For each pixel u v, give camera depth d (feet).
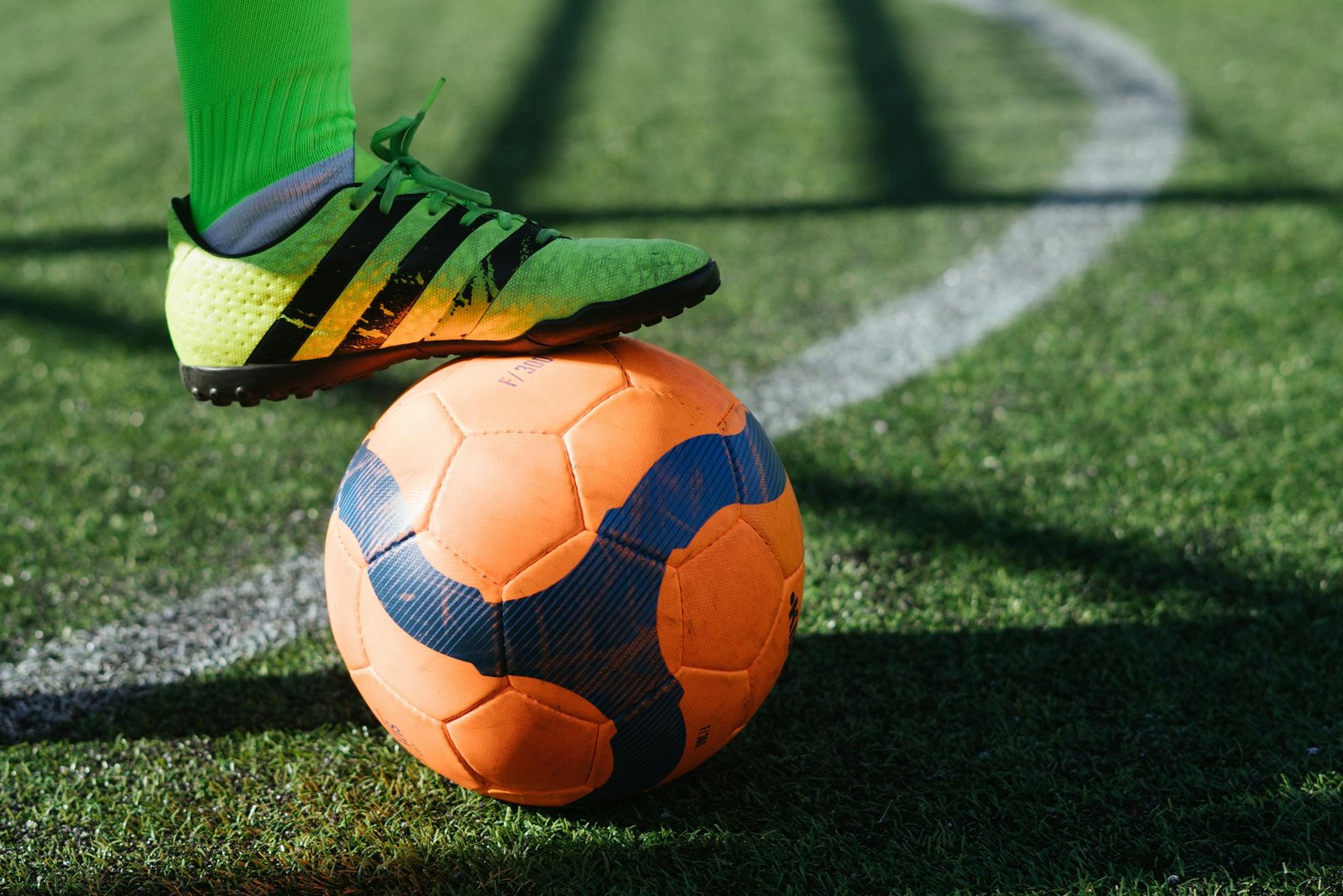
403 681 4.88
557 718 4.74
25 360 11.23
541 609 4.58
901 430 9.44
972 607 7.02
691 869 5.04
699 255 5.20
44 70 23.73
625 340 5.36
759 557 4.99
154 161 17.76
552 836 5.24
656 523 4.69
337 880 5.09
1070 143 17.21
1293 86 19.44
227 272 5.14
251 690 6.53
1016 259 13.09
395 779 5.71
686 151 17.61
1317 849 5.02
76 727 6.26
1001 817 5.31
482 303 5.08
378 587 4.84
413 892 4.99
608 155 17.47
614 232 14.17
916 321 11.62
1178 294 11.86
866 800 5.44
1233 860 5.00
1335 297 11.51
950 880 4.93
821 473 8.79
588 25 27.20
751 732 5.93
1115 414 9.51
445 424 4.89
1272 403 9.50
